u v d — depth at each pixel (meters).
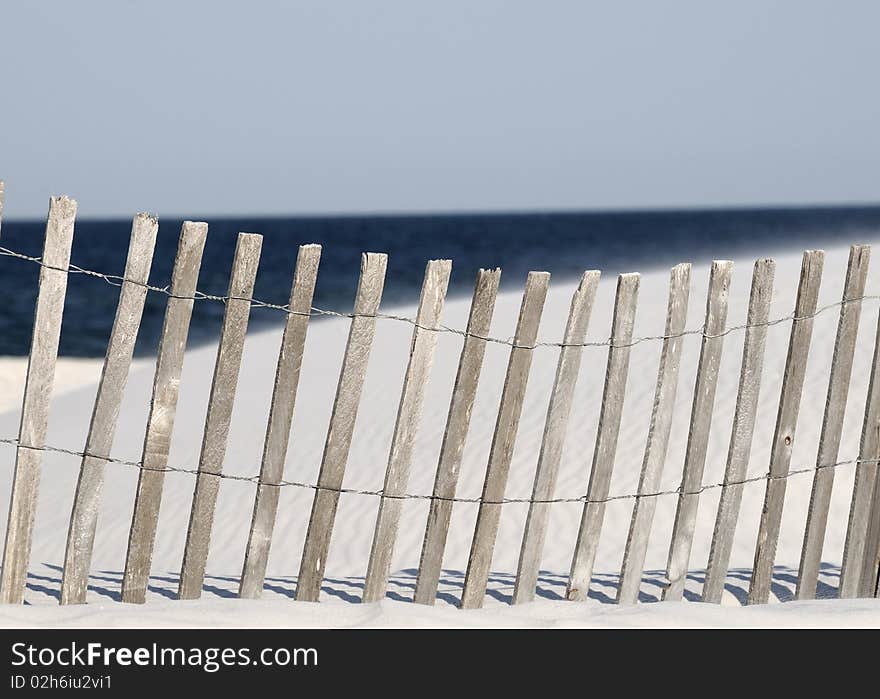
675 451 36.88
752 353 22.41
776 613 21.00
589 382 47.41
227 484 40.78
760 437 36.53
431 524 21.25
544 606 21.44
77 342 113.88
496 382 50.72
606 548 30.23
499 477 21.41
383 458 42.00
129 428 52.16
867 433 23.09
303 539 34.12
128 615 19.03
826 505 23.27
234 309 19.86
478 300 20.88
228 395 20.09
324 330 73.94
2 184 18.91
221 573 28.72
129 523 37.03
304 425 48.72
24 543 19.39
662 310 63.12
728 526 22.64
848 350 22.94
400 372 56.12
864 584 23.58
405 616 19.98
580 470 36.84
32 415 19.17
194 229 19.47
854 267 22.77
